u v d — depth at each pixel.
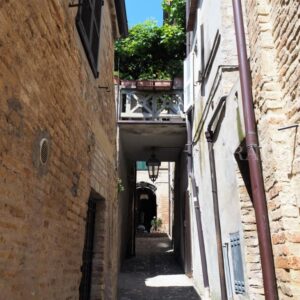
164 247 16.34
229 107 5.48
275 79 3.91
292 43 3.52
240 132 4.84
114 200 7.42
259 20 4.11
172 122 10.39
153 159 11.95
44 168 3.31
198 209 8.78
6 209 2.57
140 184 21.97
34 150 3.05
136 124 10.41
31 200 3.02
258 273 4.66
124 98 10.84
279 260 3.63
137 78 12.13
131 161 14.45
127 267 12.15
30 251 3.01
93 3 5.29
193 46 9.83
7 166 2.56
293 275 3.35
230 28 6.14
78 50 4.54
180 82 10.74
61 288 3.85
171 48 11.99
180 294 8.88
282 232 3.53
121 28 8.48
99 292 5.87
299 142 3.45
